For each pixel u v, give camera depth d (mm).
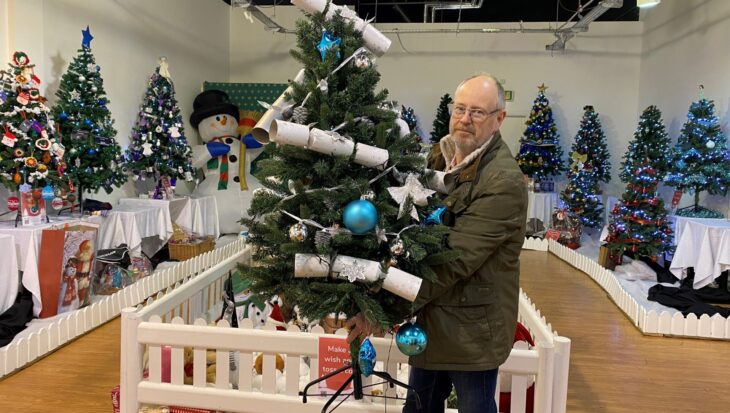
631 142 7793
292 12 9508
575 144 8922
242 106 8750
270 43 9617
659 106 8484
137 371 2195
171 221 6477
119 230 5109
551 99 9516
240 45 9695
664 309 4973
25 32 4641
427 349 1632
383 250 1554
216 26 9094
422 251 1439
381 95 1632
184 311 3012
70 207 4984
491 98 1614
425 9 9438
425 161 1640
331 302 1459
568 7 9711
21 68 4105
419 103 9711
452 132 1686
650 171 6398
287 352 2102
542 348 1949
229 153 7922
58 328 3592
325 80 1535
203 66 8594
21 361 3264
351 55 1562
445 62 9617
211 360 2506
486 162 1633
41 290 3977
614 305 5137
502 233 1533
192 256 6098
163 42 7223
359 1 9703
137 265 5070
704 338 4238
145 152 6023
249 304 3246
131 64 6414
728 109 6492
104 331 3939
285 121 1543
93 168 4906
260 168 1626
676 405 3102
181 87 7809
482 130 1625
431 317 1608
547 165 8938
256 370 2590
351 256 1512
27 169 4055
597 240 8891
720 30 6688
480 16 10133
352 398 2082
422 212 1614
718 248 5203
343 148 1482
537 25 9398
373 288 1479
